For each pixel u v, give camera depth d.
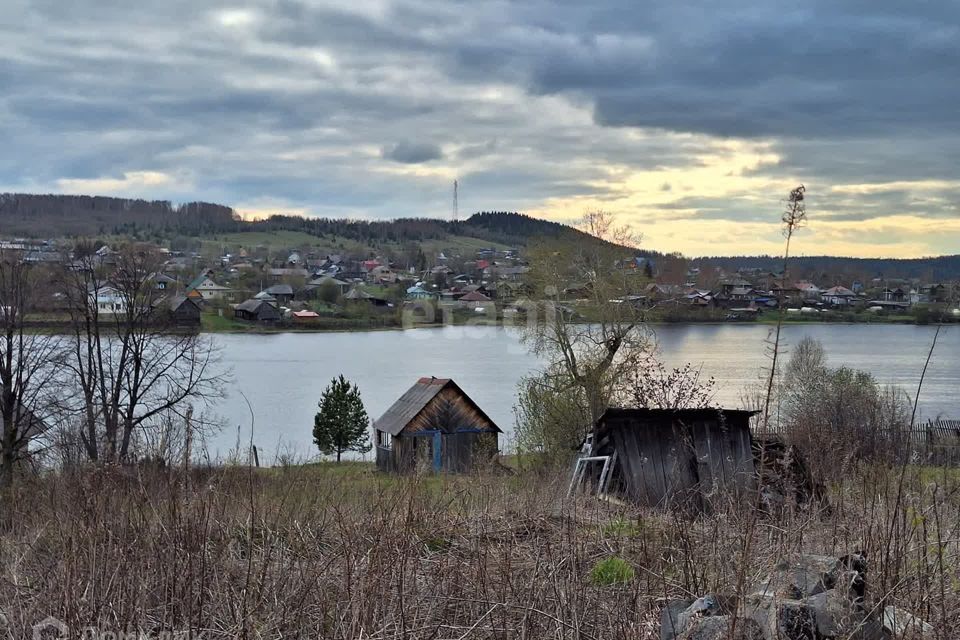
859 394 24.53
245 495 7.46
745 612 4.82
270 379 57.31
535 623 5.39
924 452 6.91
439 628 5.47
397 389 54.59
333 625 5.43
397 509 7.09
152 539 6.04
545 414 29.53
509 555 6.16
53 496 8.30
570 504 8.31
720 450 15.59
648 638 5.15
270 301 86.50
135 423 30.38
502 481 11.48
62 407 29.67
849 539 5.71
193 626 5.47
